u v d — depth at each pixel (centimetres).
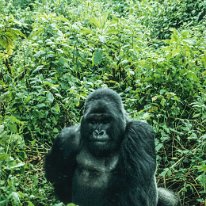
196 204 680
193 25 1147
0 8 1237
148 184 560
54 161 589
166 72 768
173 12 1203
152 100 716
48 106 697
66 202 601
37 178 627
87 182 570
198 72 796
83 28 841
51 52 755
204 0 1155
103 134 541
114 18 906
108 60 811
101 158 566
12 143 600
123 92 775
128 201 550
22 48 799
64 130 597
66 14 1128
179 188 693
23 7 1424
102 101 543
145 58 825
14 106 693
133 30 873
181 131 737
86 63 816
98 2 1288
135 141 564
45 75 760
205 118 730
